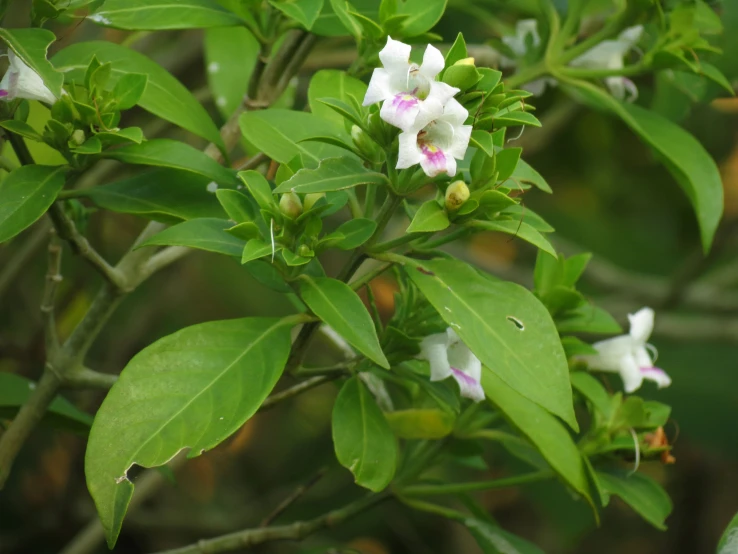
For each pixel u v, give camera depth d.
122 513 0.73
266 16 0.85
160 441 0.74
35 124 0.94
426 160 0.73
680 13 0.87
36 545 1.17
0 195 0.77
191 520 1.30
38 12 0.78
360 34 0.83
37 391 0.85
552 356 0.75
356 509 0.87
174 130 1.13
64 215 0.80
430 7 0.82
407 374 0.80
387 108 0.73
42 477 1.22
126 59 0.83
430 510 0.87
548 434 0.82
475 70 0.74
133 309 1.34
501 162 0.76
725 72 0.94
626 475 0.86
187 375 0.75
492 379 0.83
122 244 1.32
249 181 0.77
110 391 0.74
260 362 0.76
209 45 0.93
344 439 0.79
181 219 0.80
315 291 0.76
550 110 1.31
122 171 1.03
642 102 1.06
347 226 0.77
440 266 0.77
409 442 0.89
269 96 0.87
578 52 0.89
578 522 1.31
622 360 0.85
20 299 1.23
